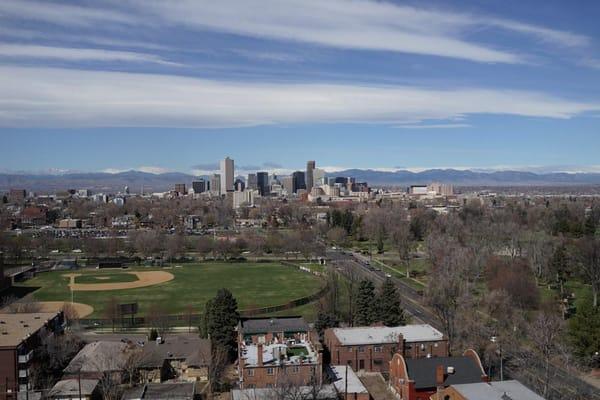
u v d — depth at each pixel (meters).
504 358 130.75
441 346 130.50
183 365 126.94
